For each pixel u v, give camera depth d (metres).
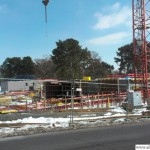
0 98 35.34
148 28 37.28
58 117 21.45
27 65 130.25
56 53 99.25
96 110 26.75
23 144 12.88
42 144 12.83
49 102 29.83
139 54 37.56
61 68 95.00
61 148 12.06
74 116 22.02
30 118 20.77
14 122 18.69
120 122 19.02
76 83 31.31
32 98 35.97
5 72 134.00
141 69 37.72
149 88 37.12
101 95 32.16
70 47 98.44
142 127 17.25
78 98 30.27
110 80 39.25
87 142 13.09
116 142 12.97
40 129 16.31
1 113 25.73
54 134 15.11
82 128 16.92
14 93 40.00
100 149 11.72
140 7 37.16
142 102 30.72
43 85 34.34
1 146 12.59
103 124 18.17
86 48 105.44
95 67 107.62
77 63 96.00
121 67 125.88
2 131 15.76
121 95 33.19
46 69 116.50
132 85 37.56
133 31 37.62
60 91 32.12
